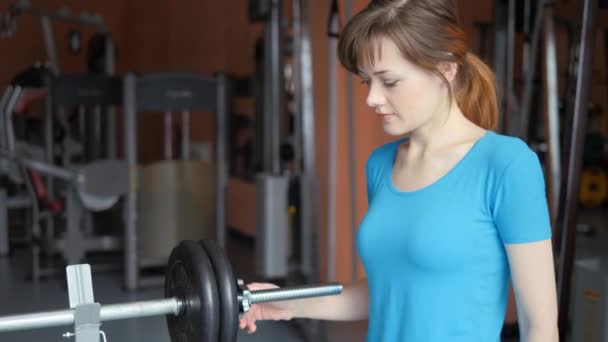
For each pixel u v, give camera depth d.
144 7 6.61
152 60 6.49
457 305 0.88
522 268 0.84
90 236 3.88
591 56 1.90
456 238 0.87
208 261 0.93
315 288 0.99
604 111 6.30
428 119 0.90
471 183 0.87
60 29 6.69
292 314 1.12
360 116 2.68
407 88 0.87
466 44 0.89
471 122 0.94
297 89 3.01
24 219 5.23
